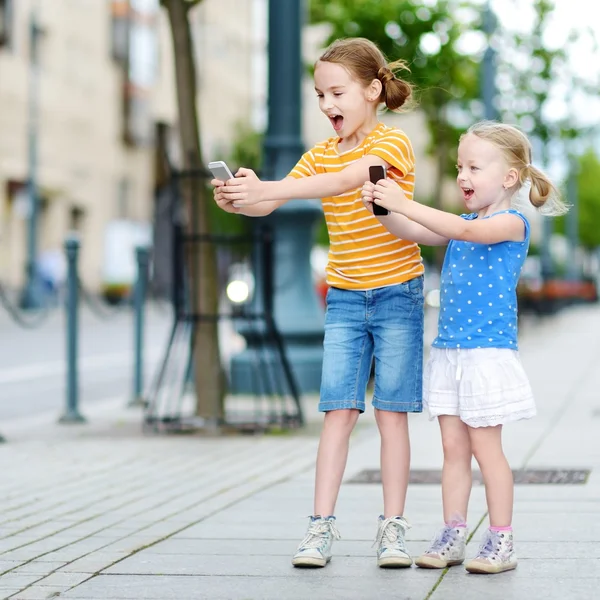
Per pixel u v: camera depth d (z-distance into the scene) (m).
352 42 5.88
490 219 5.61
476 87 30.89
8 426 12.73
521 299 36.56
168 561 5.93
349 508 7.37
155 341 29.86
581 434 11.01
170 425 11.89
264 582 5.43
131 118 67.88
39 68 58.41
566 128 30.62
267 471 9.12
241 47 85.69
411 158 5.86
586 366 20.62
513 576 5.48
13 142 56.09
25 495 8.15
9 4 55.44
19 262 56.69
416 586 5.32
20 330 33.31
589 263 99.62
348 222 5.89
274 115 15.63
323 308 22.31
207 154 66.50
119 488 8.41
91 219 64.25
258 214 5.86
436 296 30.12
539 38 29.36
